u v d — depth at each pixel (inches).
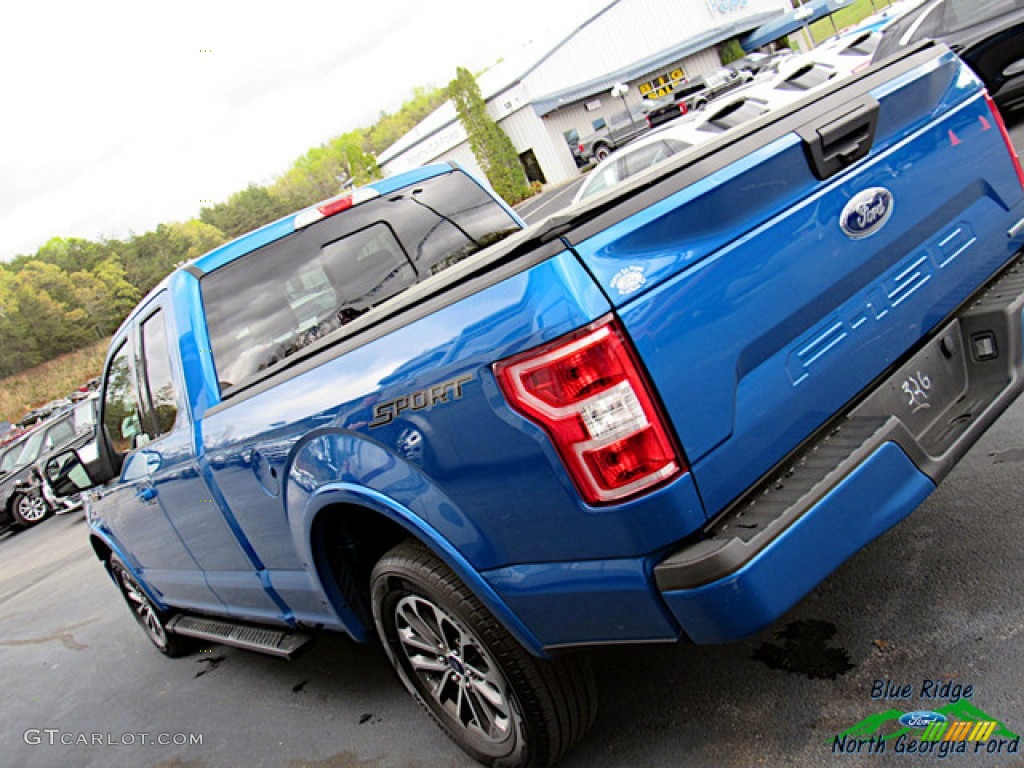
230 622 169.2
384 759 123.6
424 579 97.4
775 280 85.0
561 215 83.5
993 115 113.0
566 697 95.6
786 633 113.3
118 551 199.2
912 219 99.0
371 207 154.0
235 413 123.3
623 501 76.4
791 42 1764.3
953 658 95.7
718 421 79.3
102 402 179.2
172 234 4291.3
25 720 210.8
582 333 74.8
